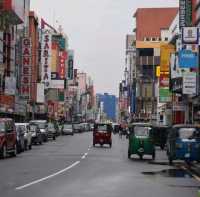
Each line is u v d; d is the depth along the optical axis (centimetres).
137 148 3591
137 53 16525
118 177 2225
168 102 9406
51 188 1761
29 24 11075
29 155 3806
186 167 2905
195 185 1962
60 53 15225
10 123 3612
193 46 6862
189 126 3155
